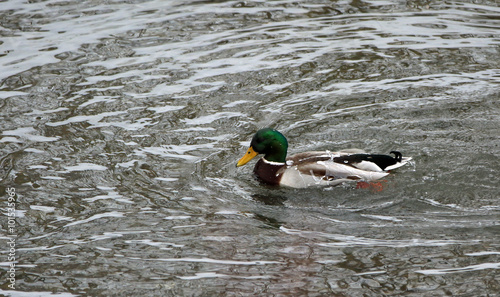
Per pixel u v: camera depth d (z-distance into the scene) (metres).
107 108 14.75
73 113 14.52
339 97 15.10
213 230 10.36
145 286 8.98
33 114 14.47
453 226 10.23
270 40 18.12
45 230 10.45
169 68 16.59
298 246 9.85
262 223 10.56
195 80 15.98
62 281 9.16
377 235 10.09
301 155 12.30
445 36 18.14
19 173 12.17
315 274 9.14
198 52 17.48
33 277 9.26
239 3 20.70
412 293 8.66
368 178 11.79
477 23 18.91
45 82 15.91
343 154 12.16
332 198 11.38
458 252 9.51
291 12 20.09
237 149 13.09
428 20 19.25
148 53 17.42
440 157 12.39
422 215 10.62
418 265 9.26
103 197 11.40
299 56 17.16
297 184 11.85
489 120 13.74
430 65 16.50
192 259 9.59
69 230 10.45
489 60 16.64
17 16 19.56
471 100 14.66
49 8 20.22
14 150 12.98
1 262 9.61
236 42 18.05
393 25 18.98
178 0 20.80
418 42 17.83
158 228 10.45
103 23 19.20
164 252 9.79
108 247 9.95
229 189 11.73
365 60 16.88
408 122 13.84
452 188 11.38
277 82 15.84
